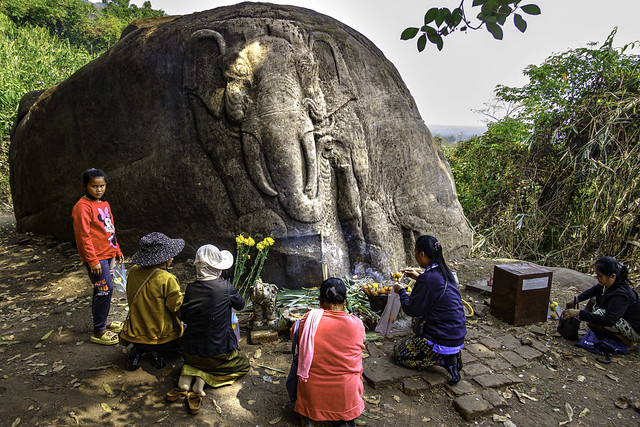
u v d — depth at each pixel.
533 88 8.72
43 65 14.55
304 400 2.46
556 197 7.35
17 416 2.55
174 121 4.77
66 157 5.63
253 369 3.18
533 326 3.99
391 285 4.19
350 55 4.95
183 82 4.68
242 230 4.57
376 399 2.87
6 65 12.89
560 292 5.00
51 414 2.58
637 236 5.98
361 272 4.81
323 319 2.49
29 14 29.19
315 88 4.59
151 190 4.90
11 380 2.93
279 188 4.46
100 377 3.00
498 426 2.65
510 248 7.42
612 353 3.54
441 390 2.98
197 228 4.78
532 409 2.83
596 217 6.43
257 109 4.43
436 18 2.41
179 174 4.73
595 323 3.51
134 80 4.97
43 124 5.79
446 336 2.94
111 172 5.17
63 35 34.72
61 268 5.11
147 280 2.97
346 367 2.43
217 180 4.62
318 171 4.64
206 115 4.58
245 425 2.58
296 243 4.52
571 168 7.25
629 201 6.01
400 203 5.24
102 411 2.64
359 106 4.88
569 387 3.11
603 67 7.46
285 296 4.26
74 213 3.18
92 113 5.31
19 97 11.50
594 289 3.73
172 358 3.27
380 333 3.71
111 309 4.10
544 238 7.47
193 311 2.76
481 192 8.84
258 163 4.44
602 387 3.13
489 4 2.29
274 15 4.71
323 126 4.63
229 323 2.91
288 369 3.18
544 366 3.36
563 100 7.89
